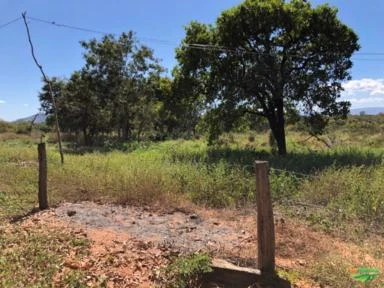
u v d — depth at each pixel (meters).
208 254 6.12
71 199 10.36
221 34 21.06
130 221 8.46
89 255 6.48
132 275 5.75
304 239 7.18
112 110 39.84
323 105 20.25
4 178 12.91
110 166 14.14
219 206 9.91
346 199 9.45
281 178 10.92
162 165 13.77
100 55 38.59
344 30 20.56
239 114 22.39
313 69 20.44
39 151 9.38
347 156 17.81
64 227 7.89
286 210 9.10
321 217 8.48
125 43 38.56
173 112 24.91
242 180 10.77
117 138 43.50
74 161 16.14
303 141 27.45
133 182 10.71
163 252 6.52
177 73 23.20
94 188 11.05
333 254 6.45
